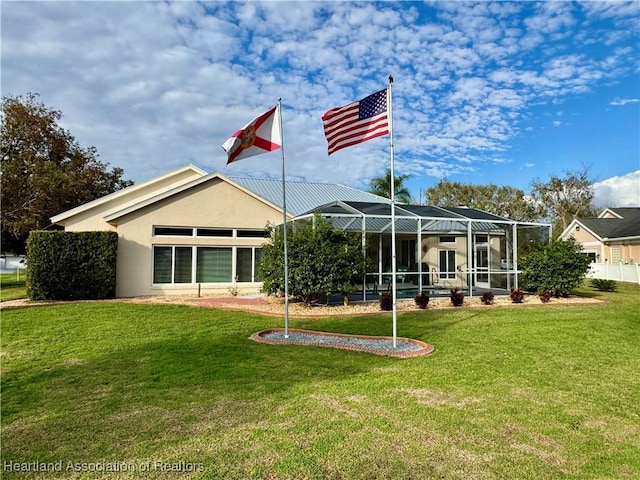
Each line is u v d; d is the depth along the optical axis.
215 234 21.64
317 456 4.56
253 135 11.39
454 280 24.38
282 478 4.11
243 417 5.64
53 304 16.48
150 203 20.30
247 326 12.63
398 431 5.23
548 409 6.04
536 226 21.75
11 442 4.89
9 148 30.53
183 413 5.79
